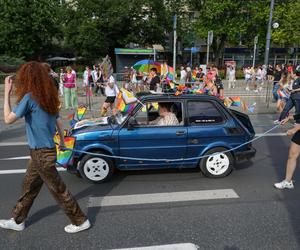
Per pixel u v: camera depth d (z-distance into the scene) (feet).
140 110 18.19
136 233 12.77
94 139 17.57
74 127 18.98
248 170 20.36
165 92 20.86
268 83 49.26
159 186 17.69
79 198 16.11
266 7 106.73
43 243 12.05
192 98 18.63
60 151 15.64
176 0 123.65
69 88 41.52
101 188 17.39
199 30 115.34
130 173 19.67
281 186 17.31
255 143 26.99
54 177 11.84
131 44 121.49
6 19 100.68
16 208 12.73
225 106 19.13
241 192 16.85
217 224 13.47
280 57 141.18
